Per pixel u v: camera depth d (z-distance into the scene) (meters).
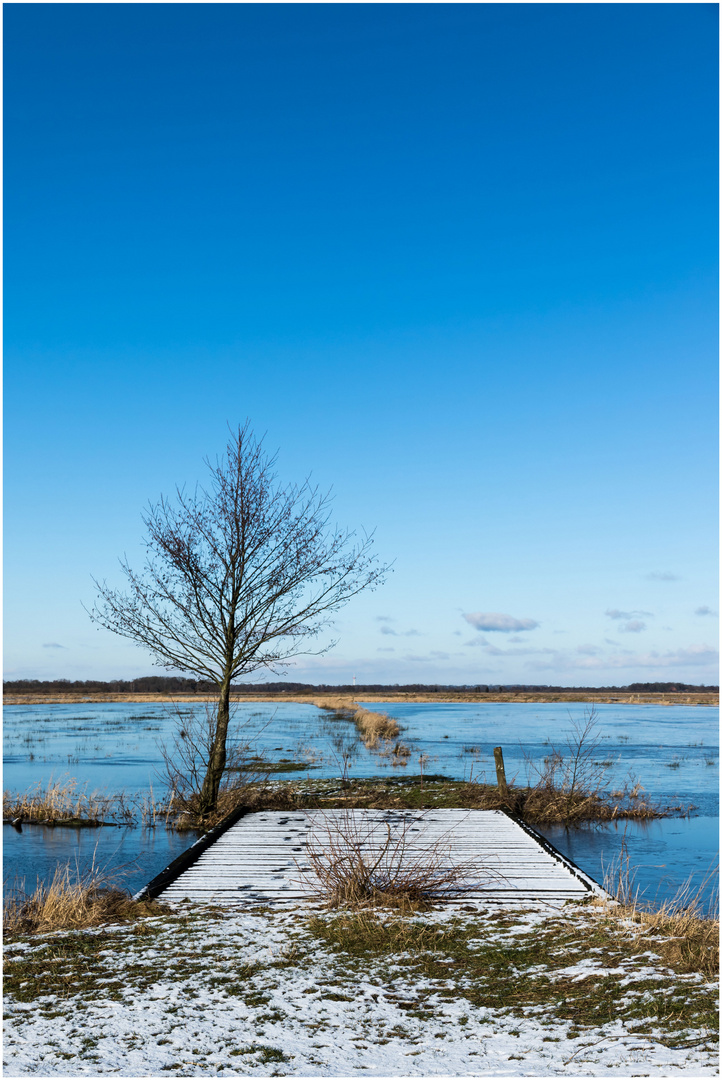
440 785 19.31
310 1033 5.39
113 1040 5.27
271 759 27.23
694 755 30.05
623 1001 5.83
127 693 124.62
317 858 10.12
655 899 10.45
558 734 40.22
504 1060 4.90
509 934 7.79
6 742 35.91
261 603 16.69
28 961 7.03
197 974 6.65
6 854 13.92
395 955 7.18
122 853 14.03
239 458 16.73
